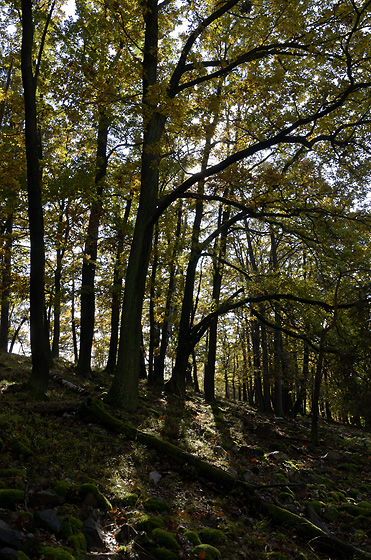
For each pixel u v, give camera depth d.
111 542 4.97
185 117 12.45
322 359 14.42
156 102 10.71
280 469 9.98
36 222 10.29
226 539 5.76
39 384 10.02
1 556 3.87
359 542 7.02
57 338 21.34
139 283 12.16
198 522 6.12
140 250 12.30
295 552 6.00
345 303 14.45
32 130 10.32
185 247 18.25
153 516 5.68
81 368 16.81
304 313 15.57
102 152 17.42
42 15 12.56
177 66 13.21
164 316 20.84
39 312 10.23
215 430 12.64
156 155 12.91
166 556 4.89
